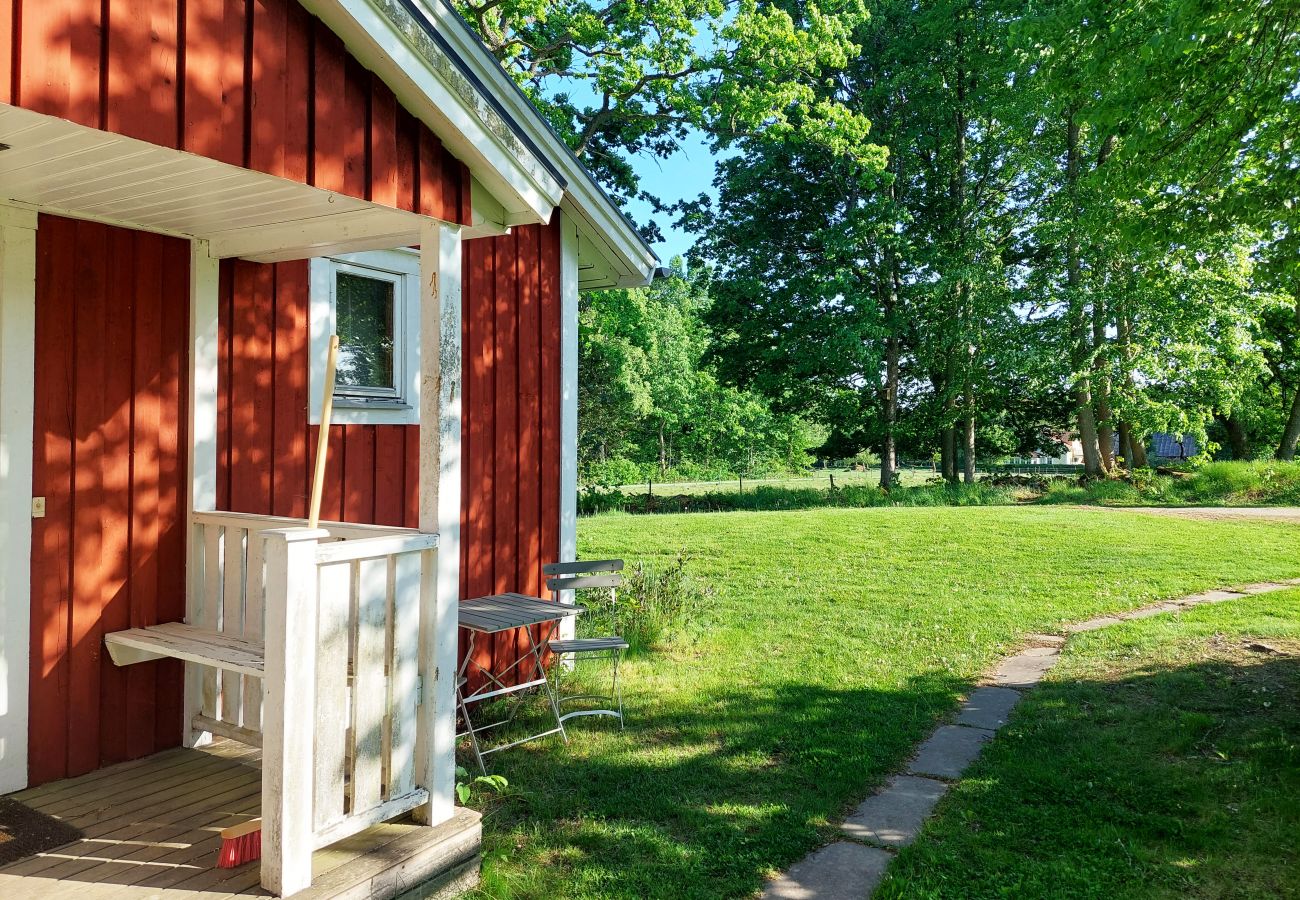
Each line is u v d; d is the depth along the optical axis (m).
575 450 7.03
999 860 3.67
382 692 3.21
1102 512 17.97
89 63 2.27
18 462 3.51
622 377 34.47
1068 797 4.34
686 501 24.72
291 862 2.73
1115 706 5.71
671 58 16.62
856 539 14.34
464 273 5.84
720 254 28.38
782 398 30.19
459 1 14.79
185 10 2.52
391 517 5.23
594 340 29.77
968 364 24.73
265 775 2.74
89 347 3.77
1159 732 5.18
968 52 23.38
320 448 2.95
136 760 3.93
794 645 7.67
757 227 27.20
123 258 3.89
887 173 23.23
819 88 25.16
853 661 7.11
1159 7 7.20
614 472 32.75
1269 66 6.55
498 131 3.60
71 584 3.71
